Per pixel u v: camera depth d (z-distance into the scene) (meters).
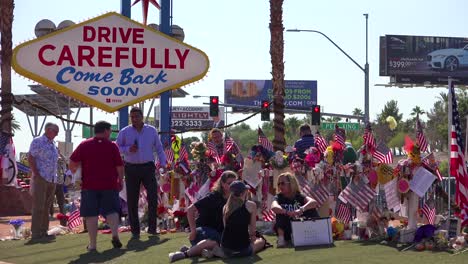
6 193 19.66
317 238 9.63
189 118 77.00
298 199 9.98
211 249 9.25
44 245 11.48
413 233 9.52
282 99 16.08
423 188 9.60
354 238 10.23
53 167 12.49
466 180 9.42
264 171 11.69
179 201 13.05
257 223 11.71
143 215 13.13
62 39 14.91
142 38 15.27
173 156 14.05
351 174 10.23
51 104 35.25
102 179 10.52
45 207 12.55
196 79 15.45
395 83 71.38
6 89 15.90
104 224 13.23
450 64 71.94
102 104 15.04
